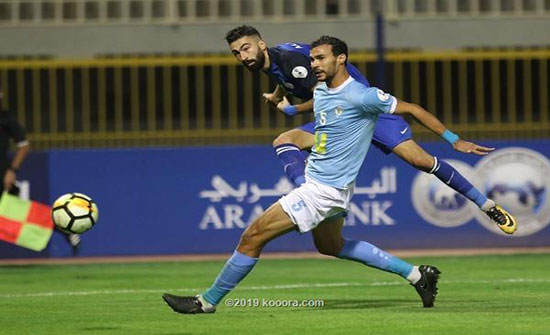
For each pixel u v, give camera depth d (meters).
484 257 42.53
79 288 34.09
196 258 43.84
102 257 44.38
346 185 23.91
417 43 49.94
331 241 25.56
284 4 51.34
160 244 44.62
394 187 44.81
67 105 47.12
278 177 44.81
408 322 23.33
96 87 47.84
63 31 49.88
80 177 44.47
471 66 47.72
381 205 44.78
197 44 49.84
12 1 50.59
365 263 26.08
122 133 47.25
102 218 44.50
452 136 23.81
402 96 47.38
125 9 50.84
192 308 25.00
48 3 50.72
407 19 49.91
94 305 28.66
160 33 49.88
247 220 44.75
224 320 24.02
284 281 35.25
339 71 23.64
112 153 44.53
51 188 44.34
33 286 34.88
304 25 49.69
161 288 33.97
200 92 47.22
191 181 44.72
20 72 46.78
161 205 44.66
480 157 44.91
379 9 50.38
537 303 27.55
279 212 23.88
